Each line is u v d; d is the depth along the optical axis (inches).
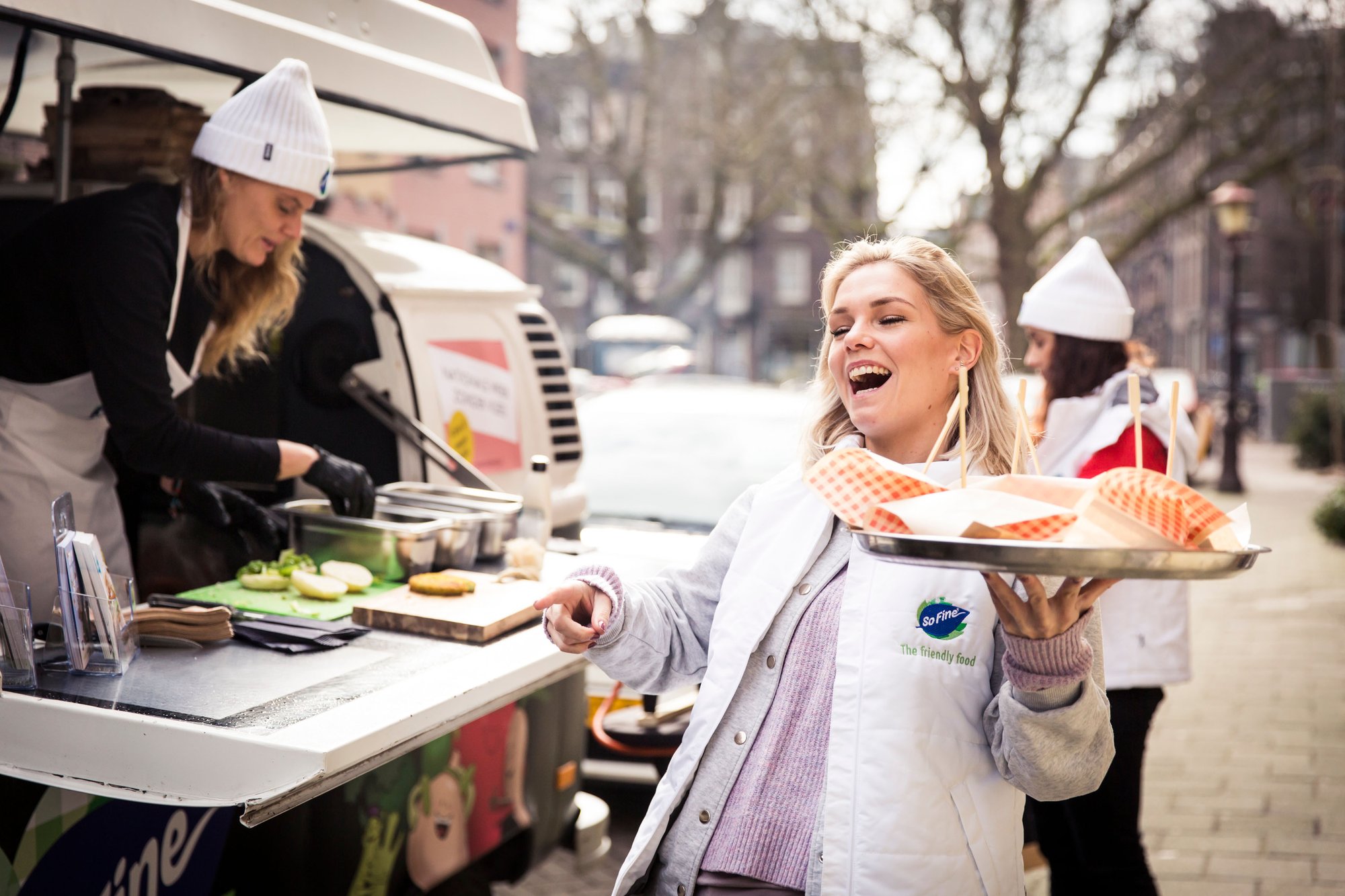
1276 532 490.0
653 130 1247.5
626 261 1325.0
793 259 1887.3
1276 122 804.6
